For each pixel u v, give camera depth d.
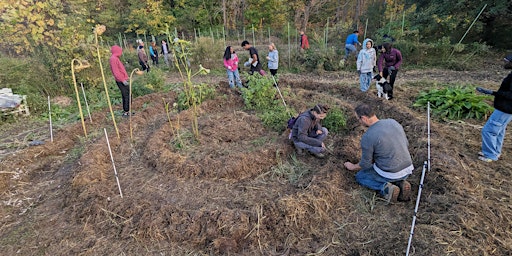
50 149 6.05
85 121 7.29
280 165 4.91
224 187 4.43
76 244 3.60
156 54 15.54
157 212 3.81
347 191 4.26
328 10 27.67
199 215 3.71
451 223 3.44
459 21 12.26
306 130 4.93
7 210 4.36
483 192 3.96
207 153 5.24
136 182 4.62
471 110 6.40
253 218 3.63
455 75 10.04
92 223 3.88
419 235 3.34
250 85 7.73
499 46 12.43
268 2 25.81
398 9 19.05
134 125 6.82
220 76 12.69
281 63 12.99
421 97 7.52
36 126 7.50
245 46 8.80
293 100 7.57
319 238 3.51
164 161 4.97
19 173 5.30
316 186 4.05
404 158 3.85
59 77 9.52
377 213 3.83
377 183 4.09
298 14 26.39
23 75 9.20
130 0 25.23
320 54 12.42
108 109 8.07
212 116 7.00
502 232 3.33
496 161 4.70
